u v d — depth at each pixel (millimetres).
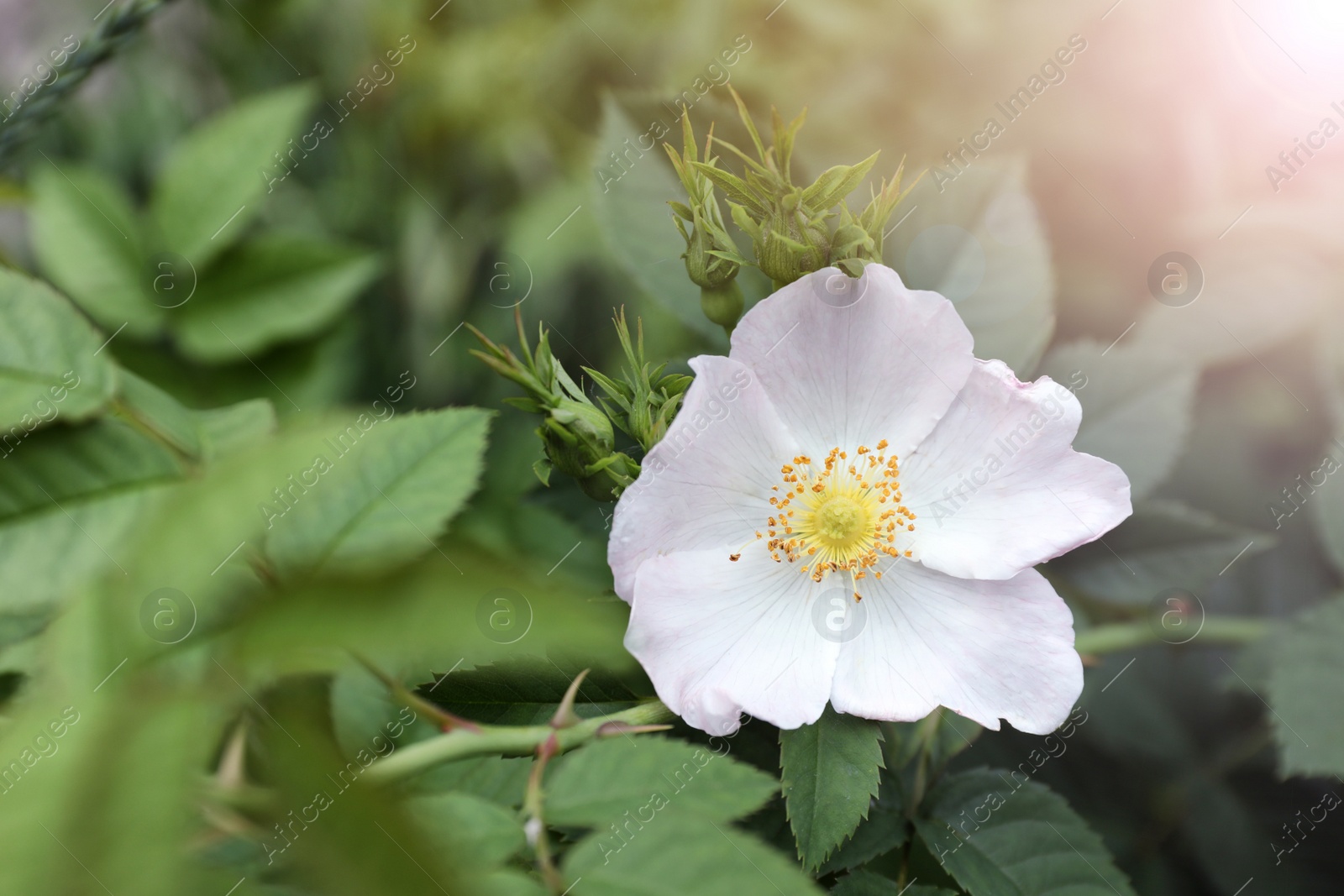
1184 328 333
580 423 276
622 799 254
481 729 259
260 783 237
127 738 225
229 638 231
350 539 258
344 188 417
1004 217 305
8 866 201
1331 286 329
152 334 356
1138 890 323
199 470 269
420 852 211
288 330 359
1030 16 354
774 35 367
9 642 258
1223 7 336
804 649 279
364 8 413
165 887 205
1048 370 316
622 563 275
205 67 438
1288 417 334
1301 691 311
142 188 416
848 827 268
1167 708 333
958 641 279
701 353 330
